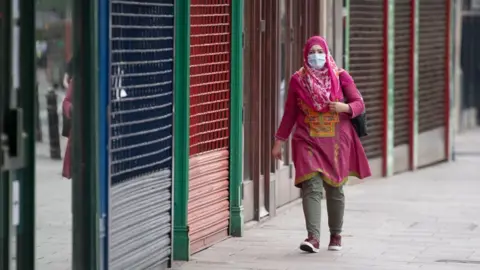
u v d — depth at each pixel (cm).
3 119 1190
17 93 1223
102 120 1393
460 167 3183
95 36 1370
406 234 2044
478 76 4547
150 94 1576
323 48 1805
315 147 1811
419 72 3100
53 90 1302
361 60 2755
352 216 2258
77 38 1360
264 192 2158
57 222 1324
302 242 1848
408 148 3058
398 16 2961
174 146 1720
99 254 1398
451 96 3300
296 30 2389
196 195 1828
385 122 2889
